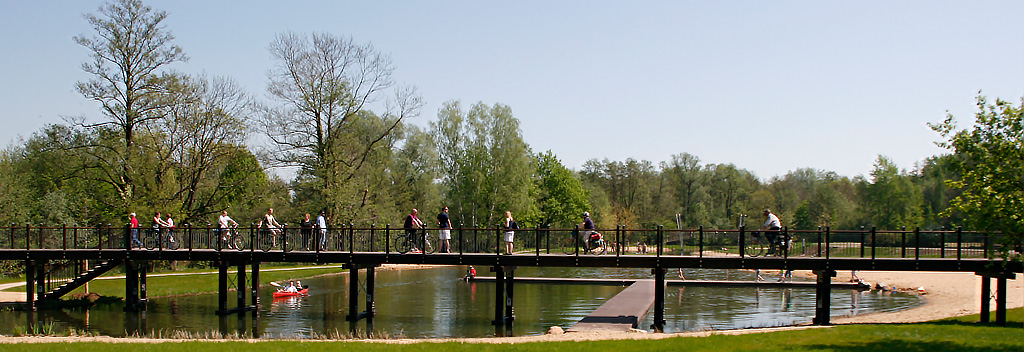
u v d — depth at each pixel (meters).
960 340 15.57
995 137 15.70
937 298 32.72
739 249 23.34
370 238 26.34
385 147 58.53
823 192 90.19
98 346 15.59
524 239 26.27
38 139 53.12
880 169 73.44
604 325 22.53
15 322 24.81
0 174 42.53
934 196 71.50
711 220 94.06
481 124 65.06
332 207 44.28
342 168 46.12
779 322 25.36
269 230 26.92
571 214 79.06
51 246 37.06
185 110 42.22
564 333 20.31
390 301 31.69
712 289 36.88
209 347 15.47
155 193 40.81
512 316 24.83
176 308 28.73
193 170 43.28
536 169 76.62
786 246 23.27
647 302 28.86
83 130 40.41
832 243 24.98
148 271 40.59
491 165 65.25
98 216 43.59
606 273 48.09
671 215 94.12
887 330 17.72
